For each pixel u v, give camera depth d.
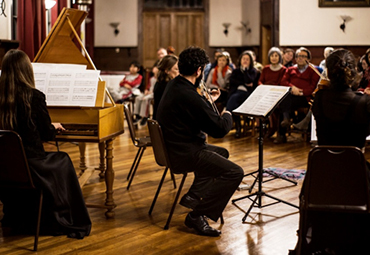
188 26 15.04
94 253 3.08
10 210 3.43
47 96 3.74
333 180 2.51
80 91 3.74
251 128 8.07
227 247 3.18
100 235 3.39
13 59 3.23
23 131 3.25
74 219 3.42
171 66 4.50
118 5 14.92
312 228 2.71
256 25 13.68
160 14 15.01
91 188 4.62
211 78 8.36
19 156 3.05
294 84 7.32
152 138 3.54
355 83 2.72
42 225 3.38
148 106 8.72
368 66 6.21
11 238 3.33
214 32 15.00
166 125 3.38
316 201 2.55
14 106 3.22
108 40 15.02
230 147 6.81
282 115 7.15
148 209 3.99
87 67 4.05
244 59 7.70
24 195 3.37
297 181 4.89
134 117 9.05
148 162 5.79
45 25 7.08
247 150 6.57
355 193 2.51
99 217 3.79
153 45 15.10
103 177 4.96
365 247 2.69
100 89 3.76
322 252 2.71
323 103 2.73
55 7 7.58
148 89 9.10
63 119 3.83
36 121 3.28
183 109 3.32
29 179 3.12
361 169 2.47
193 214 3.41
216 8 14.94
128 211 3.94
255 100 3.93
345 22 11.05
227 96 7.89
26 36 6.60
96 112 3.77
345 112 2.66
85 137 3.59
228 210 3.95
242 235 3.40
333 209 2.53
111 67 15.09
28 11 6.59
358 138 2.67
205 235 3.38
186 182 4.84
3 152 3.06
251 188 4.41
